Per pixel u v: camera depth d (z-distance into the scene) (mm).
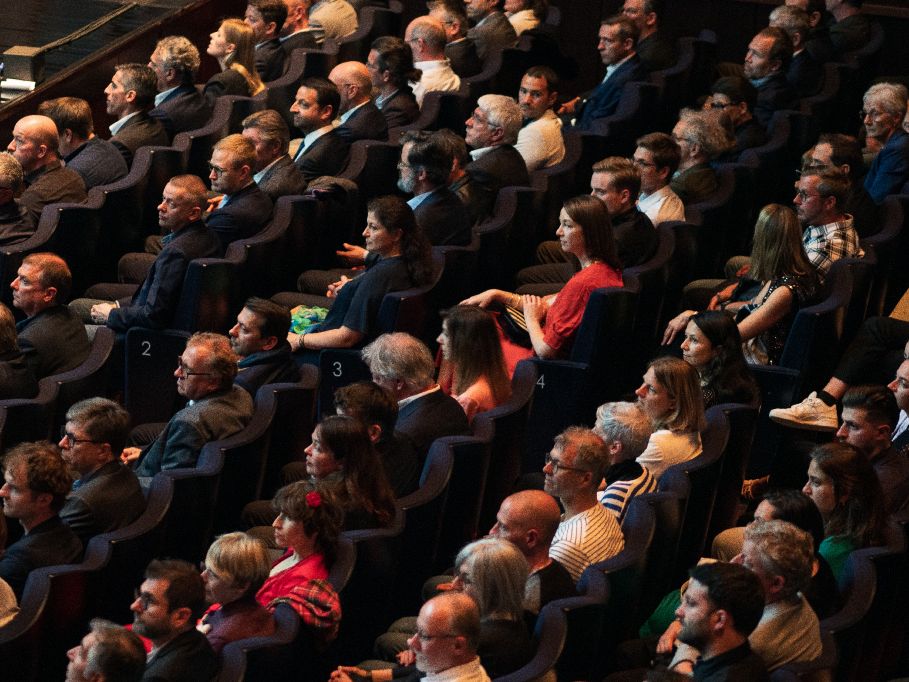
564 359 12367
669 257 13453
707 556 10703
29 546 9141
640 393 10273
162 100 17125
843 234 13258
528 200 14742
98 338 12180
